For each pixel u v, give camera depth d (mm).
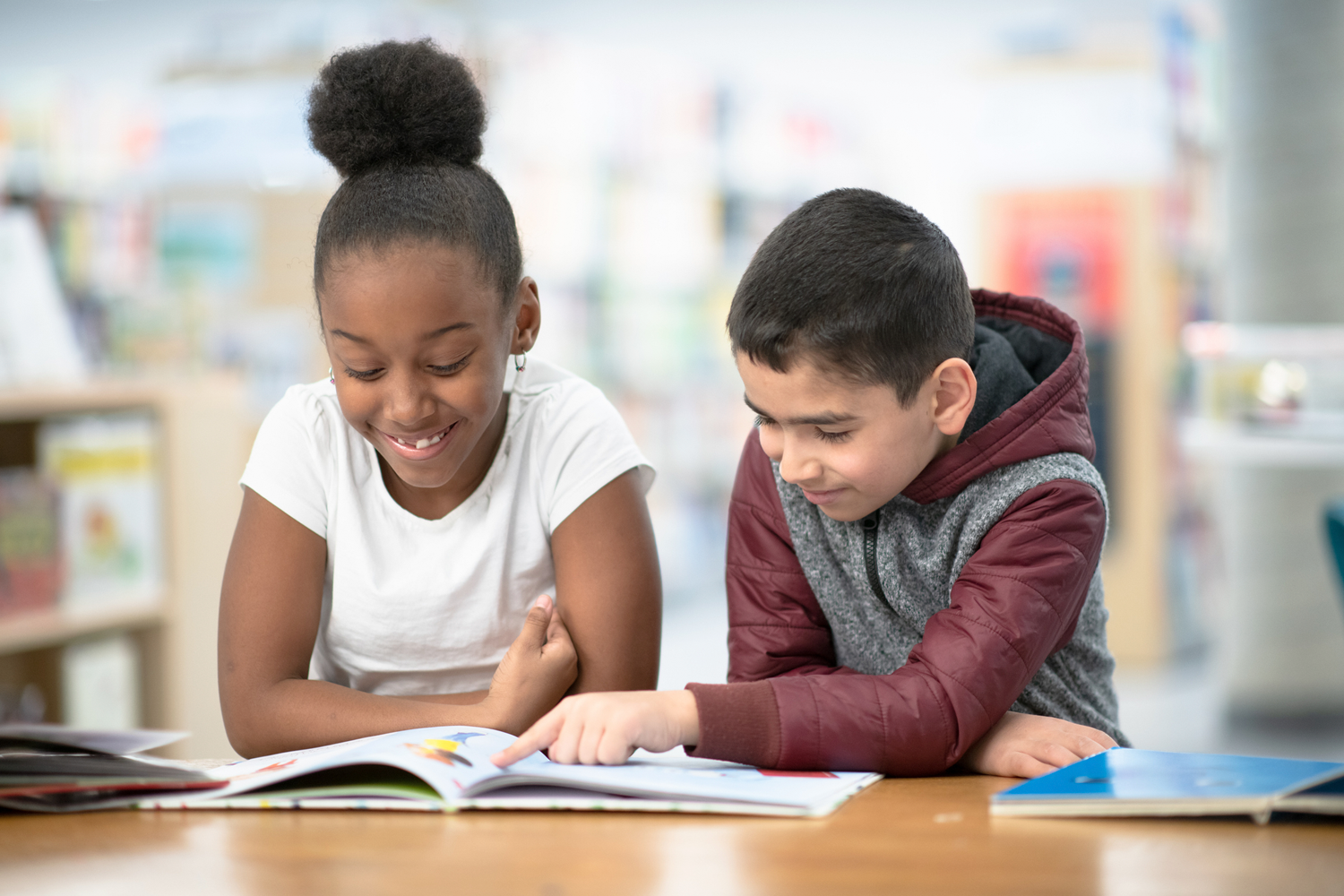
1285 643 4105
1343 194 4055
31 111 3791
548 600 1079
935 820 753
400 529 1155
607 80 4918
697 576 5633
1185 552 5258
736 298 987
